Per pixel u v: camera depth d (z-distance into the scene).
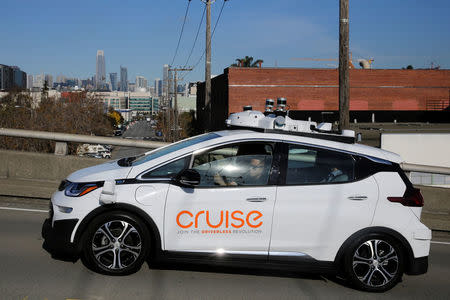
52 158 9.02
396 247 5.16
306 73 54.47
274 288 5.12
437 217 8.56
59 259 5.50
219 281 5.20
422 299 5.09
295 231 5.07
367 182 5.19
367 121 56.94
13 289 4.59
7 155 9.00
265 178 5.12
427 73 57.09
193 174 4.90
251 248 5.05
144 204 4.95
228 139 5.23
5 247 5.80
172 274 5.29
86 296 4.53
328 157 5.25
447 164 28.22
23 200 8.20
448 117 57.50
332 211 5.09
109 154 49.41
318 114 55.03
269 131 5.33
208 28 23.44
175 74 67.81
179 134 90.38
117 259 5.02
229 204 5.03
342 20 10.93
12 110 32.06
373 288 5.17
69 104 42.12
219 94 60.59
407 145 28.19
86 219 4.92
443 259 6.67
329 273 5.22
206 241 5.03
